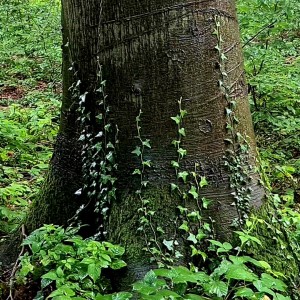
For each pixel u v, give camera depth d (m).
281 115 5.78
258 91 5.73
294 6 6.55
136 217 3.01
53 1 11.88
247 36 6.17
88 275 2.77
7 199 4.49
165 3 2.92
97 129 3.19
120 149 3.08
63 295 2.49
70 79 3.32
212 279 2.56
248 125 3.24
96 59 3.10
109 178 3.10
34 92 7.95
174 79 2.97
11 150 5.51
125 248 2.97
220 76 3.05
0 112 6.07
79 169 3.37
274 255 3.04
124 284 2.88
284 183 4.85
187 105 3.00
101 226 3.17
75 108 3.32
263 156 5.15
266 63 6.04
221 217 3.03
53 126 6.20
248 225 2.96
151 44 2.96
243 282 2.77
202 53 2.99
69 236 3.14
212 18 3.01
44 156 5.50
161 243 2.95
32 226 3.55
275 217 3.19
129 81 3.01
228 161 3.08
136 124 3.02
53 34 10.41
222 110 3.07
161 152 3.01
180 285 2.63
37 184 4.92
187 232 2.97
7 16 11.13
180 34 2.95
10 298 3.04
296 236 3.37
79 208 3.33
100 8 3.03
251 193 3.14
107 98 3.08
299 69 6.10
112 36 3.01
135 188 3.05
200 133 3.02
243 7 6.25
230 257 2.68
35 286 3.15
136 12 2.95
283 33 7.43
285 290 2.75
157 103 2.99
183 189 3.01
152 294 2.40
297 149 5.60
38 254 3.02
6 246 3.61
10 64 9.41
